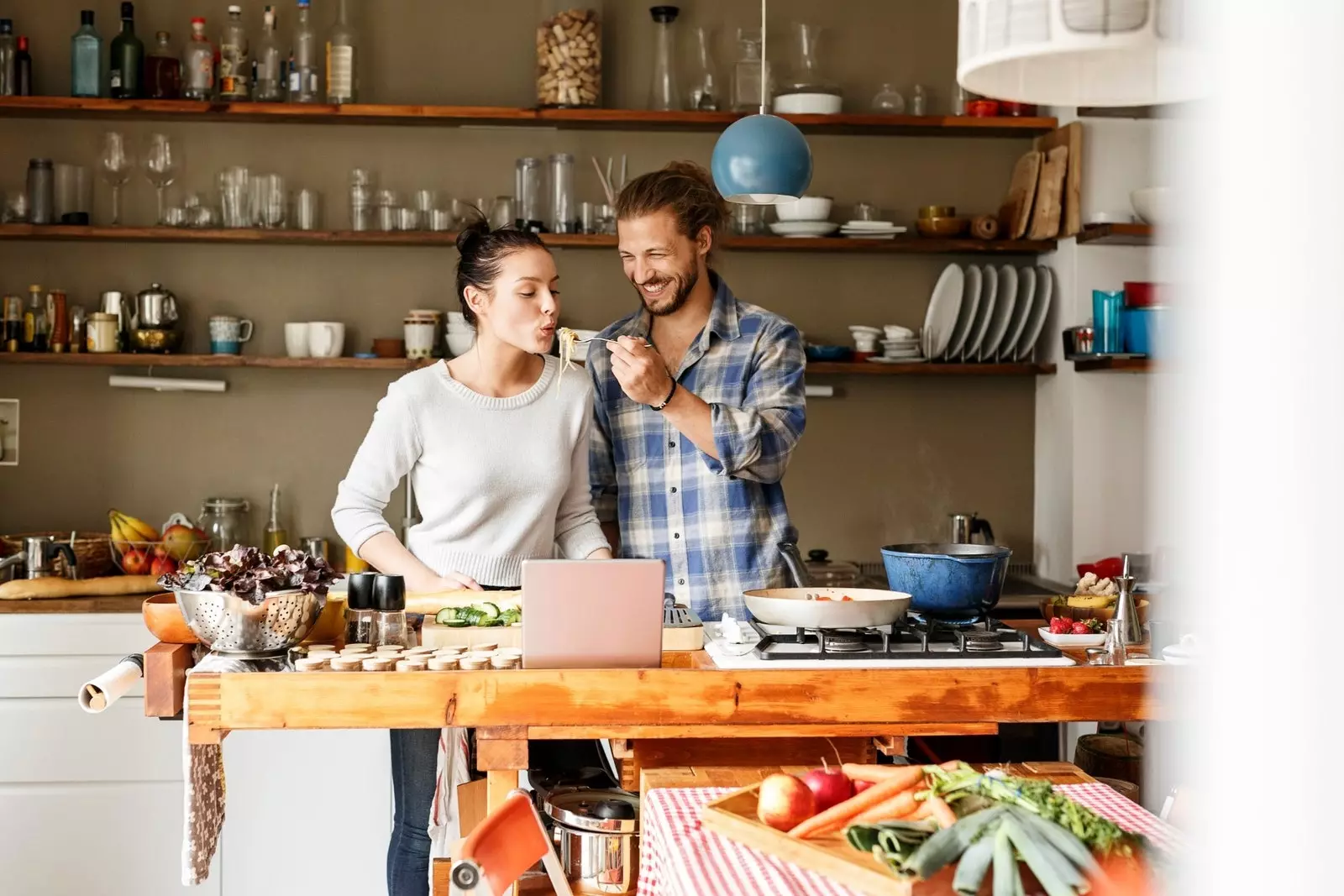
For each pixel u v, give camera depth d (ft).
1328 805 1.56
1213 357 1.66
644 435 9.37
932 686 6.56
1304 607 1.57
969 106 13.05
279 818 10.92
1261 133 1.61
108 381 13.02
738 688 6.45
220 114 12.42
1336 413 1.56
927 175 13.60
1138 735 9.75
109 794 10.73
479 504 8.45
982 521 13.09
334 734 10.96
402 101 13.14
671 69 12.78
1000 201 13.64
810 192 13.52
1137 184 12.84
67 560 11.30
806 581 8.39
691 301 9.30
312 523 13.23
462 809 7.71
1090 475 12.92
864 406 13.73
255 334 13.14
